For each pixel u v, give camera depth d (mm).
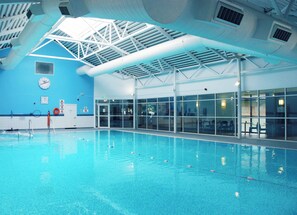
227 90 14281
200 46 9656
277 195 4824
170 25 4824
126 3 4219
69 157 8812
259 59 12703
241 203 4430
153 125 19812
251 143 11500
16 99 18312
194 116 16406
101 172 6664
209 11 4695
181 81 17016
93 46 17141
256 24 5621
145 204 4391
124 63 14344
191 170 6840
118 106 21672
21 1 5207
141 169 6988
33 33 9328
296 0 7316
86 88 21062
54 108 19719
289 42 6312
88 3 4574
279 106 12367
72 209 4172
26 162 7969
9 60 14578
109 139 14055
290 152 9344
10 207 4258
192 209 4164
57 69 19891
